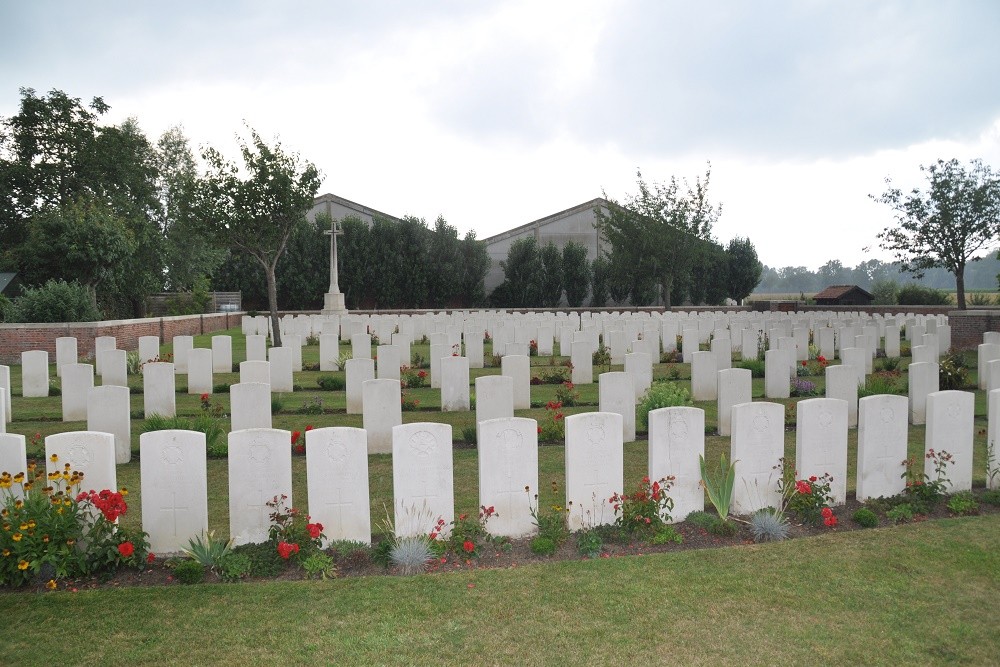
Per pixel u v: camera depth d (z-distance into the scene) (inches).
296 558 260.5
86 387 541.0
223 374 794.8
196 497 274.7
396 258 2065.7
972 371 772.6
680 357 927.0
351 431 281.0
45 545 247.0
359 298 2075.5
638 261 1584.6
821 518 301.6
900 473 333.4
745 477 316.2
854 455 430.0
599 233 2239.2
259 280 1959.9
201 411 564.7
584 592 239.9
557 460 423.2
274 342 1063.6
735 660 199.8
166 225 1775.3
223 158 1015.6
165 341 1198.9
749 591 240.2
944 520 303.4
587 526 299.6
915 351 677.9
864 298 1953.7
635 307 1971.0
